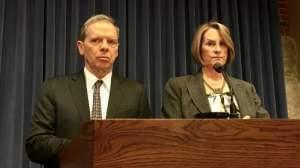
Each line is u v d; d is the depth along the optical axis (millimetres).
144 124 1036
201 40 2268
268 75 3494
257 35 3549
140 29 3268
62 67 2945
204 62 2250
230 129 1079
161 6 3367
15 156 2689
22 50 2865
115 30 2029
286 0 3873
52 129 1825
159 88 3141
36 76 2867
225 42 2230
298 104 3598
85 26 2047
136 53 3209
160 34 3268
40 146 1564
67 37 3059
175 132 1049
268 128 1095
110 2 3240
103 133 1007
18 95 2793
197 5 3457
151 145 1030
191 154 1047
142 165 1016
